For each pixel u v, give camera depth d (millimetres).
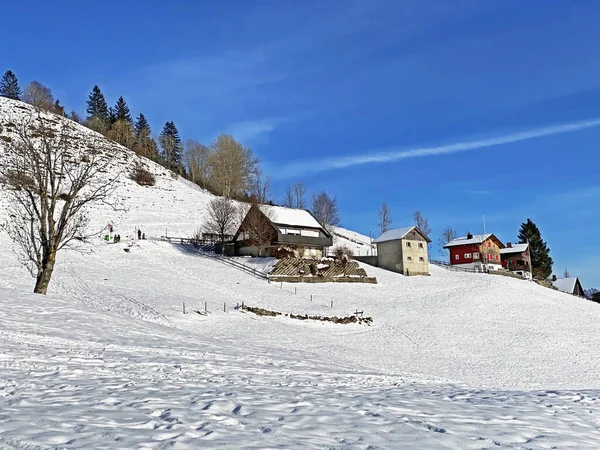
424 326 41938
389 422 9289
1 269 46375
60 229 29125
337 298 50812
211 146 140625
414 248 73938
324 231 76000
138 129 172000
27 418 8070
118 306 36719
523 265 97188
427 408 11094
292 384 14359
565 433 9297
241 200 106062
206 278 55438
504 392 15000
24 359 13922
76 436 7188
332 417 9477
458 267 86812
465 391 15062
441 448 7727
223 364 16891
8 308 22359
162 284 49438
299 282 57344
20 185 29109
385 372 21859
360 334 38469
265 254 69062
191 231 81500
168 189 110250
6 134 99438
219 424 8414
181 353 18297
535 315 48375
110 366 14320
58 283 43688
